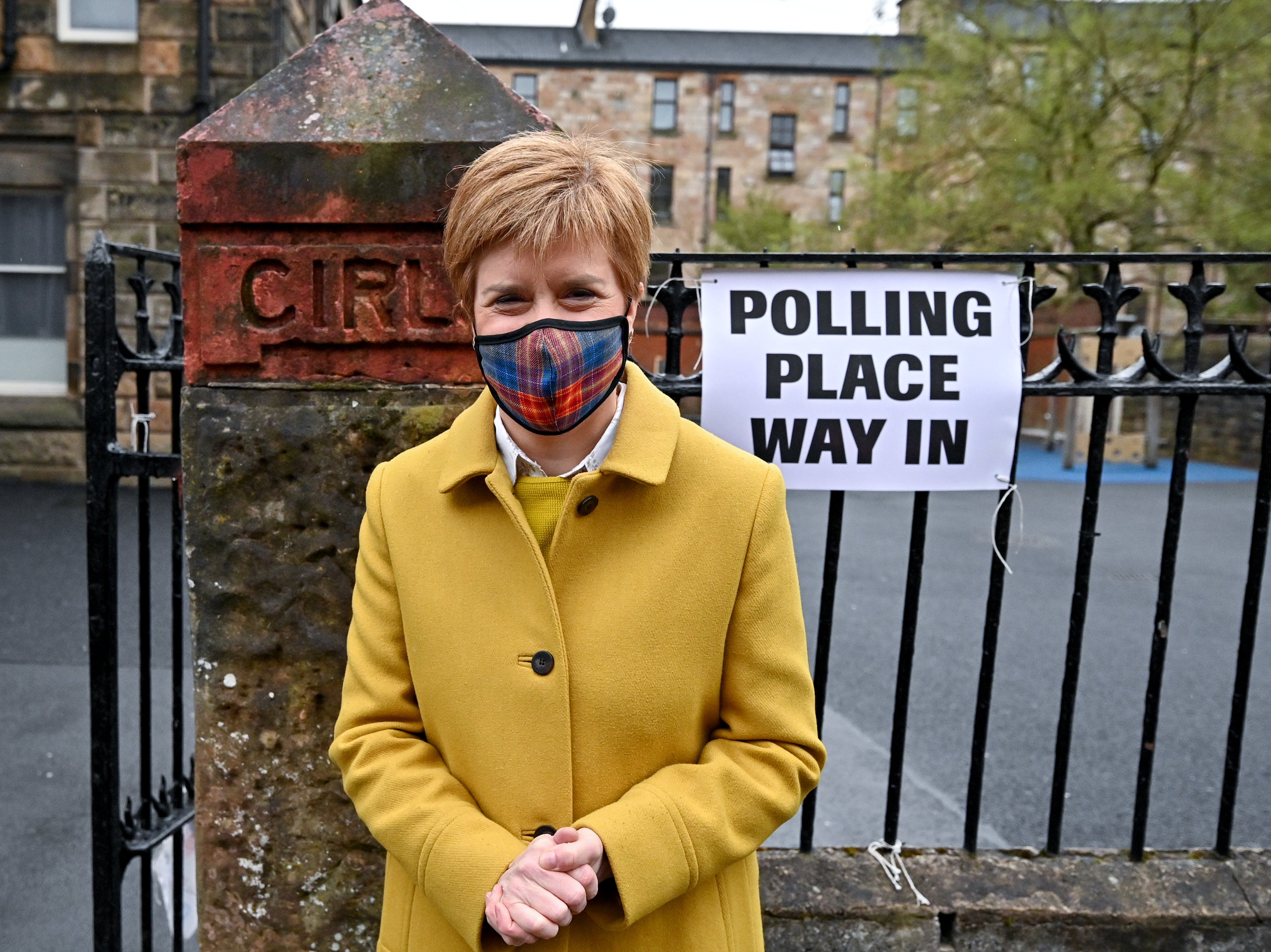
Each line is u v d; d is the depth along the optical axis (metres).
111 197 9.63
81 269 9.77
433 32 1.78
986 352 1.94
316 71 1.73
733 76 33.44
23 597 5.88
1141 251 15.33
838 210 33.84
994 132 16.20
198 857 1.83
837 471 1.94
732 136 33.72
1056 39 15.40
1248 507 11.55
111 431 1.86
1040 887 2.06
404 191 1.65
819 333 1.93
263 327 1.70
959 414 1.94
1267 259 1.90
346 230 1.68
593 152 1.21
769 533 1.26
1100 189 14.52
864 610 6.34
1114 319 1.94
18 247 9.92
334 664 1.78
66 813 3.30
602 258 1.18
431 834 1.17
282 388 1.72
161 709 4.25
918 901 2.02
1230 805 2.16
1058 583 7.31
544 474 1.28
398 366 1.72
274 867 1.83
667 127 33.94
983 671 2.10
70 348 9.91
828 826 3.39
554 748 1.19
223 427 1.73
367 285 1.69
